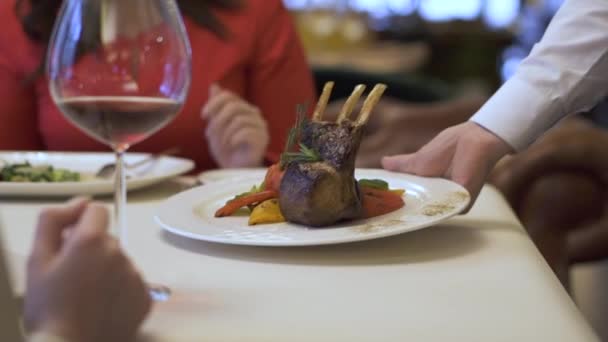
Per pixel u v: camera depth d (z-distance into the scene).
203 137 1.66
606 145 2.04
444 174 0.91
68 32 0.64
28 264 0.43
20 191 0.97
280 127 1.77
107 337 0.42
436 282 0.58
